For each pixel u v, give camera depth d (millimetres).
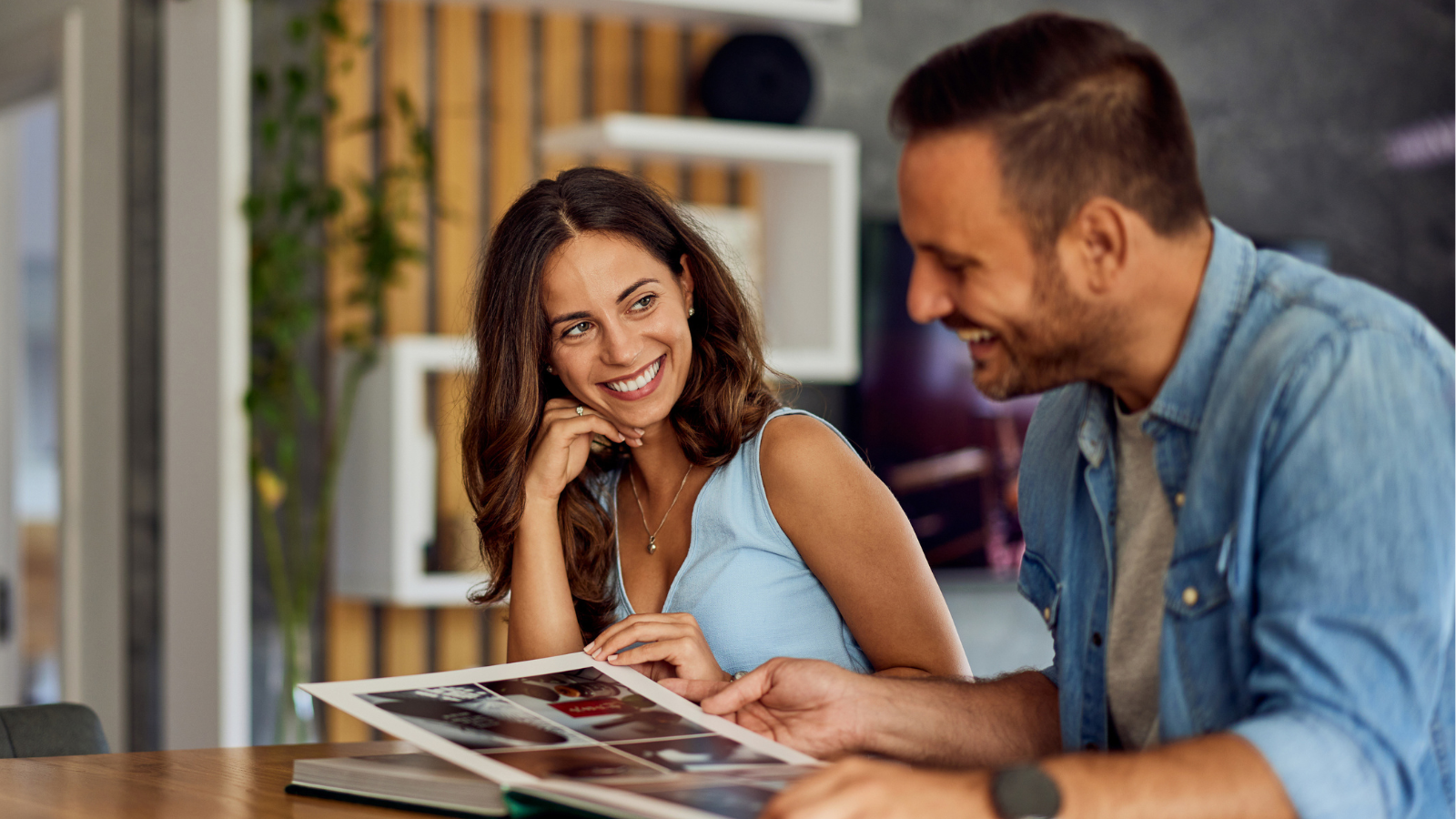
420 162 3613
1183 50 4766
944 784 882
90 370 3312
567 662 1374
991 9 4484
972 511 4332
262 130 3352
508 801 1001
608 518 1790
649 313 1636
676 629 1431
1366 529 926
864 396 4234
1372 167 5027
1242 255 1055
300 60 3521
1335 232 4961
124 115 3256
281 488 3285
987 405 4359
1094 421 1185
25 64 3549
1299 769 900
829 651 1680
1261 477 993
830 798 861
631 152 3768
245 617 3070
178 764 1396
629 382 1643
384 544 3336
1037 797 854
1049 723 1271
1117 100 987
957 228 1006
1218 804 891
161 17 3316
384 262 3408
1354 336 966
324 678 3484
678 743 1130
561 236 1636
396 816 1094
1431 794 1001
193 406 3158
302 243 3350
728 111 3824
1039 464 1297
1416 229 5074
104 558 3270
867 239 4258
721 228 3900
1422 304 5070
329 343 3516
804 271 3898
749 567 1675
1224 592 1030
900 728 1232
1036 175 984
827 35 4270
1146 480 1154
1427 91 5121
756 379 1737
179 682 3172
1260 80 4875
